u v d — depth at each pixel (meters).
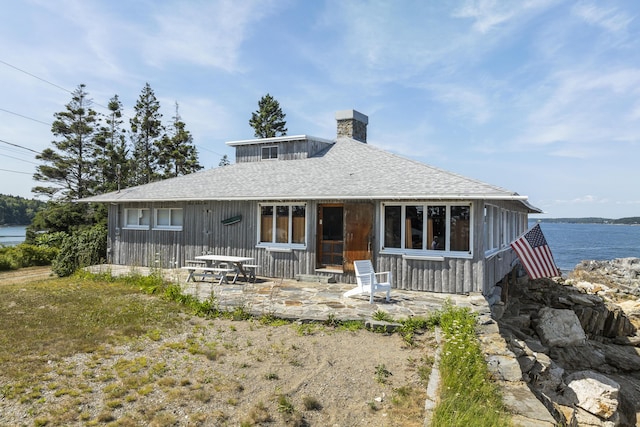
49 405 4.98
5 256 21.42
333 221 13.95
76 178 38.81
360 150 17.23
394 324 8.07
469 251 11.05
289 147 18.45
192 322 8.64
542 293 18.84
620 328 16.61
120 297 10.74
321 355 6.87
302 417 4.96
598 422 7.57
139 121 44.59
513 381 5.96
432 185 11.72
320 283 12.80
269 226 14.24
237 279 13.52
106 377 5.78
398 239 12.05
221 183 16.47
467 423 4.47
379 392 5.64
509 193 10.35
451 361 5.97
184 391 5.45
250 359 6.63
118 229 17.38
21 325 8.08
